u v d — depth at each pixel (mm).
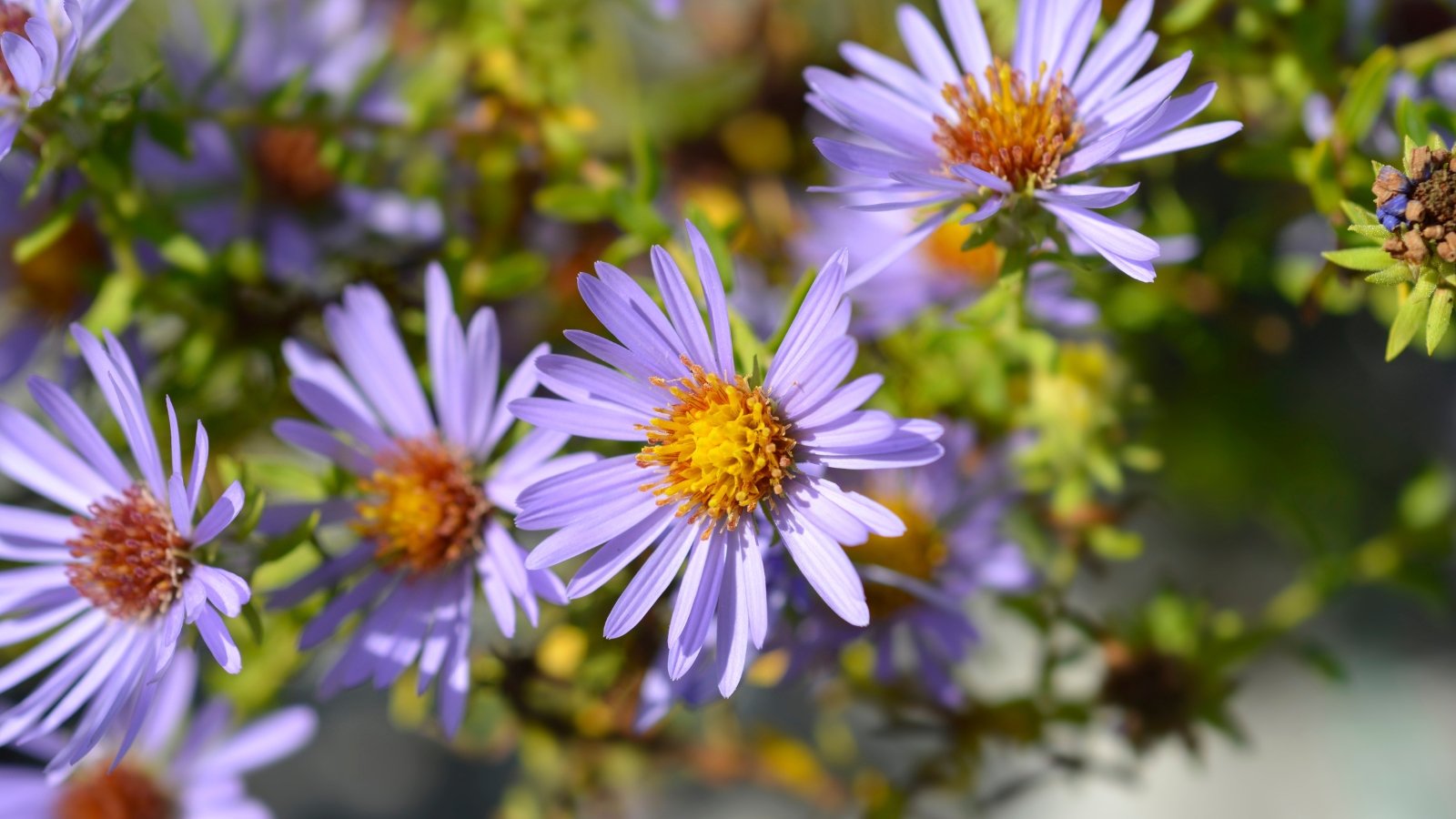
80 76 187
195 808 213
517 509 169
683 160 245
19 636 183
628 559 171
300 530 179
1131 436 235
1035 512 211
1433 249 166
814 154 245
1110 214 191
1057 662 209
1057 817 255
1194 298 218
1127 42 174
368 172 215
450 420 185
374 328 187
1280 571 252
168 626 174
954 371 205
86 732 176
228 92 219
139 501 182
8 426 186
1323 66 195
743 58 249
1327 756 252
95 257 215
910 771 220
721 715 226
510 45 215
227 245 215
